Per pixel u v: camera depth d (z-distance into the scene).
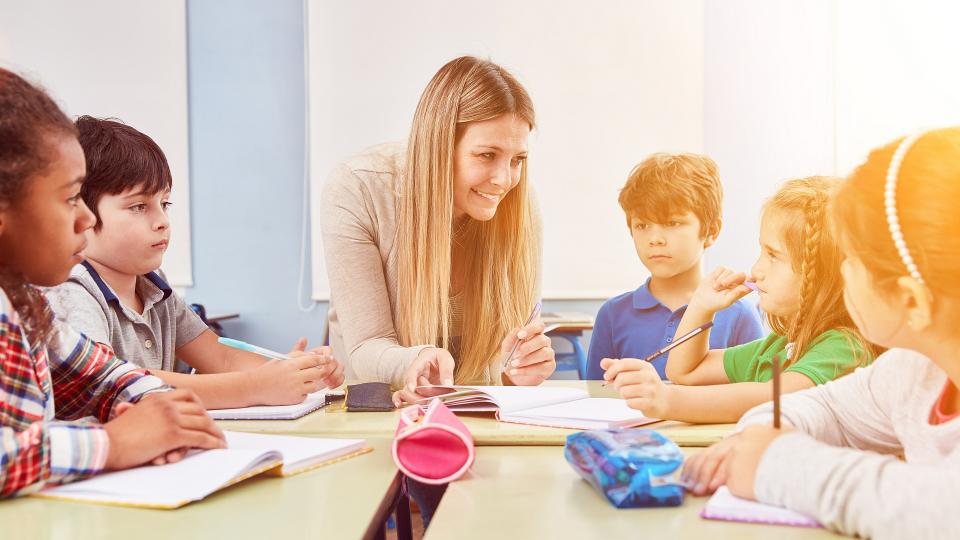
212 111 3.77
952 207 0.62
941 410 0.75
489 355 1.72
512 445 1.01
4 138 0.78
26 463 0.75
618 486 0.73
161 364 1.54
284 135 3.75
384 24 3.68
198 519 0.69
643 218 1.85
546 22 3.66
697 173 1.84
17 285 0.83
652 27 3.64
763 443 0.72
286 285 3.76
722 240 3.66
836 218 0.70
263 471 0.83
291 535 0.65
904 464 0.64
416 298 1.59
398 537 1.25
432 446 0.87
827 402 0.88
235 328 3.77
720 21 3.63
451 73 1.57
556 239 3.67
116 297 1.42
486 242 1.71
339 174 1.68
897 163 0.65
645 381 1.04
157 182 1.47
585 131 3.67
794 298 1.22
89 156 1.42
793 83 3.61
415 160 1.59
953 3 3.47
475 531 0.66
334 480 0.82
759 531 0.65
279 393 1.23
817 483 0.65
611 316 1.95
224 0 3.76
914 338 0.67
